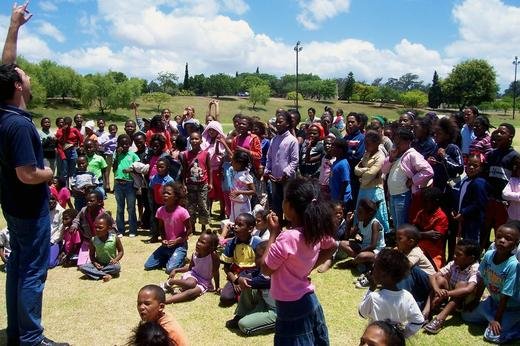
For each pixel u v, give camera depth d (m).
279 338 3.12
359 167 6.47
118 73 74.94
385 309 3.67
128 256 6.79
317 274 6.10
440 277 4.83
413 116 9.13
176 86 83.44
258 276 4.56
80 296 5.37
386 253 3.73
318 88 91.38
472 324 4.72
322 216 2.94
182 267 6.02
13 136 3.52
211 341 4.38
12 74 3.60
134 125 10.33
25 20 4.24
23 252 3.78
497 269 4.47
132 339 2.87
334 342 4.34
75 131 11.73
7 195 3.72
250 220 5.21
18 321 3.86
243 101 78.44
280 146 7.07
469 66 68.00
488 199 5.81
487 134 7.09
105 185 11.52
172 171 7.62
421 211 5.77
